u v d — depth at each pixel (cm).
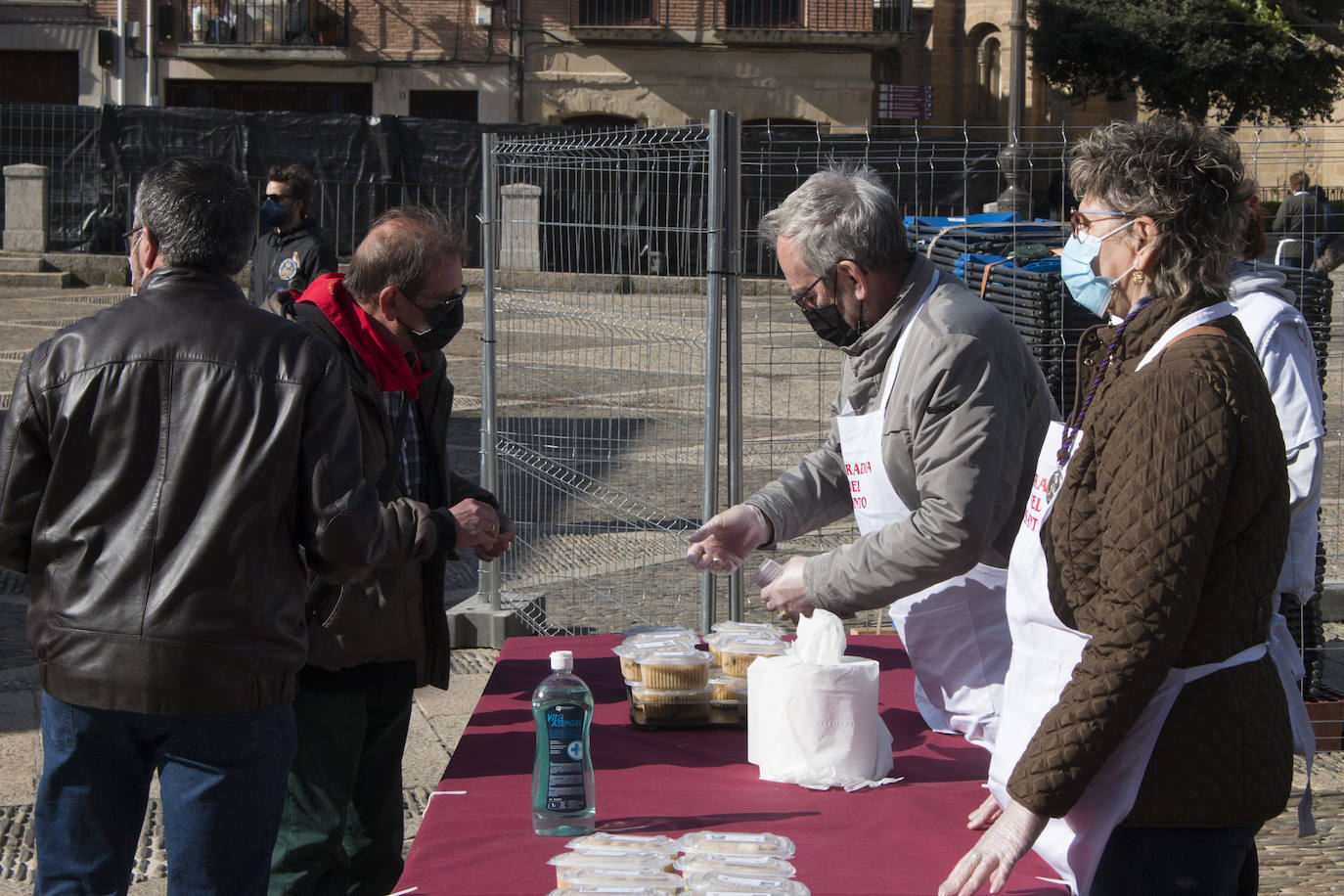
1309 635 461
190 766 236
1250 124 2286
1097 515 194
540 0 2675
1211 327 196
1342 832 396
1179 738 192
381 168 2031
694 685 272
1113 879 201
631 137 472
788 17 2731
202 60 2623
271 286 662
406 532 271
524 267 548
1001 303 468
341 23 2645
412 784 432
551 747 217
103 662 229
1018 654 208
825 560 274
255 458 232
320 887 296
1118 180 198
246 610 233
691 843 199
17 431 233
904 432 273
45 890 240
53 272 2000
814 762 239
